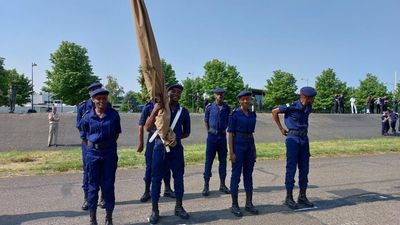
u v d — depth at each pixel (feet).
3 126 66.90
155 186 19.63
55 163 35.37
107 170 18.65
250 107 21.97
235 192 20.97
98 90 18.49
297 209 21.85
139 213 21.09
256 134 67.10
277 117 22.89
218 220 19.84
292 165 22.35
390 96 228.63
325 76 212.23
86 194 21.71
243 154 21.26
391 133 75.00
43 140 55.83
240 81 196.44
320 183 28.91
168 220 19.84
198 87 200.23
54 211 21.35
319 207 22.27
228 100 190.80
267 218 20.15
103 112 18.69
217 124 25.50
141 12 19.11
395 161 39.88
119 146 50.34
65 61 162.40
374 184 28.63
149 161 23.41
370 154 45.34
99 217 20.38
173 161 20.29
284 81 213.25
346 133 73.15
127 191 25.98
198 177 30.91
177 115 20.33
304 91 22.24
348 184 28.60
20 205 22.45
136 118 83.25
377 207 22.29
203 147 47.83
